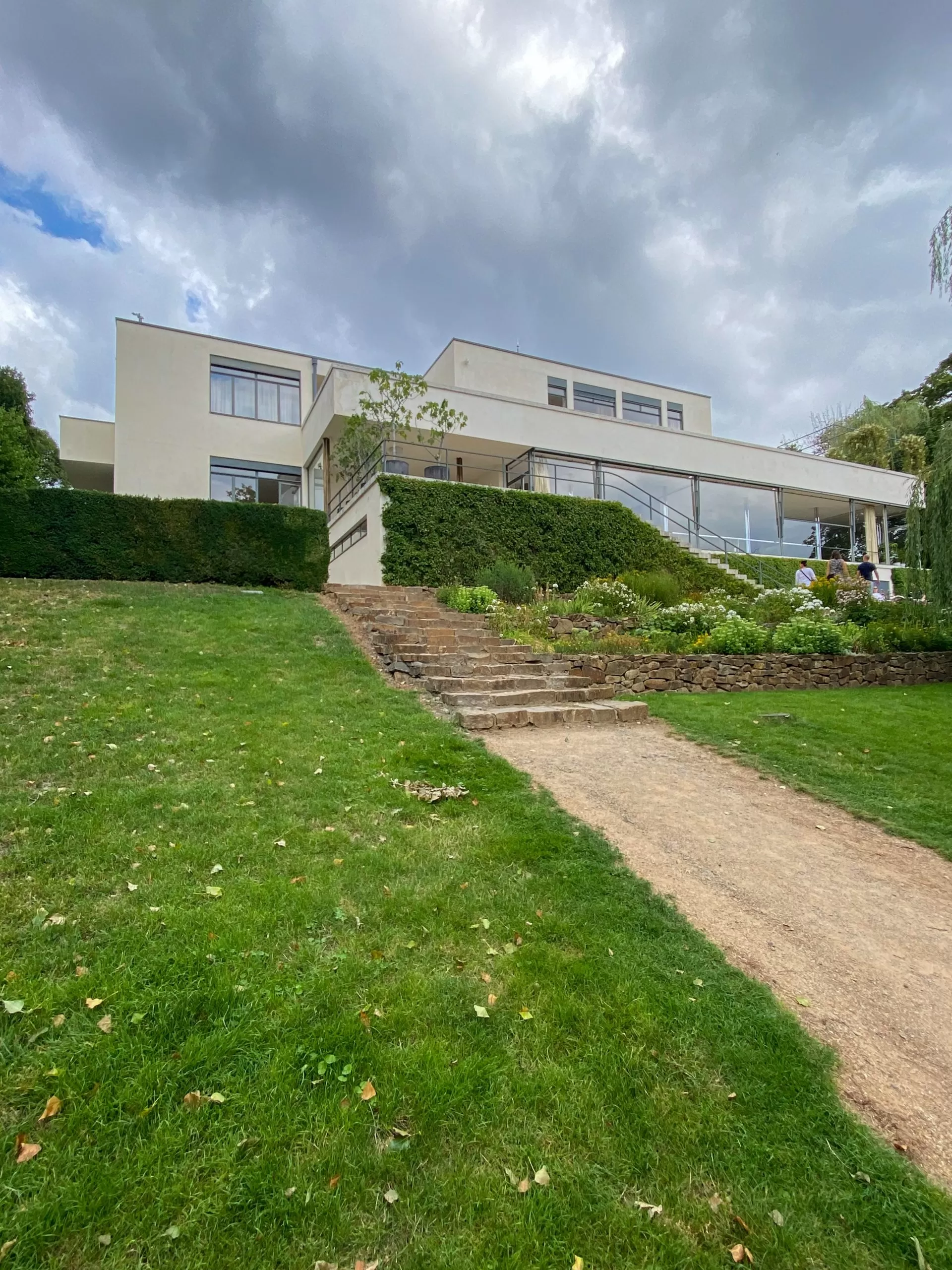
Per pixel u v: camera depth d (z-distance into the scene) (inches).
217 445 796.0
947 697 381.4
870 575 652.7
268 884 125.6
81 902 114.6
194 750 192.4
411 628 367.2
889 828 192.2
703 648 415.8
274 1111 77.0
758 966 121.1
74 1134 72.4
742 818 193.5
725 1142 80.3
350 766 192.2
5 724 198.1
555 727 276.4
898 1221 72.6
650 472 786.2
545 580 605.3
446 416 624.7
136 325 765.9
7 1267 59.6
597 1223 68.3
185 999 92.7
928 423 1175.0
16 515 410.0
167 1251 62.2
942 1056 101.5
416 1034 91.4
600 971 109.8
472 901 127.6
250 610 379.6
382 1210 67.7
